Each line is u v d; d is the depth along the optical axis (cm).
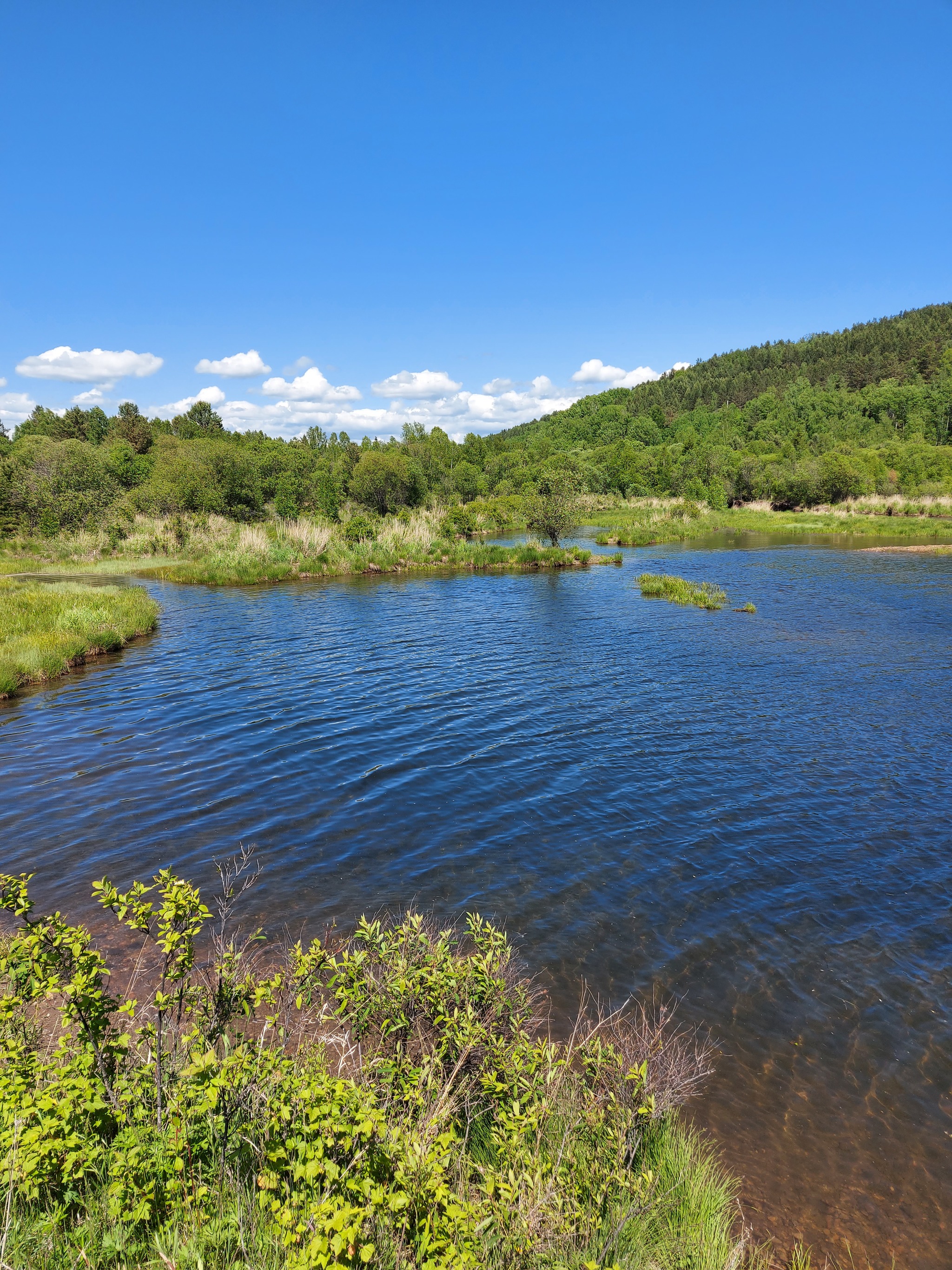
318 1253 273
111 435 11275
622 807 995
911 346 17150
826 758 1158
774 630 2167
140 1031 414
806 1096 524
